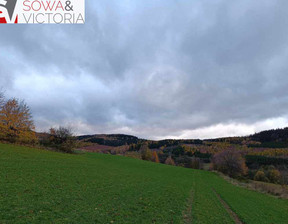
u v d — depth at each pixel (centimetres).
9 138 4588
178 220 1392
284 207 3094
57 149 5441
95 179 2434
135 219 1245
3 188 1373
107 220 1139
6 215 963
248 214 2016
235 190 4034
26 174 1931
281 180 8150
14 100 4738
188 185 3631
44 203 1233
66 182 1947
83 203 1373
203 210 1834
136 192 2091
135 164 6341
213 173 8012
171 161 12644
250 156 14112
